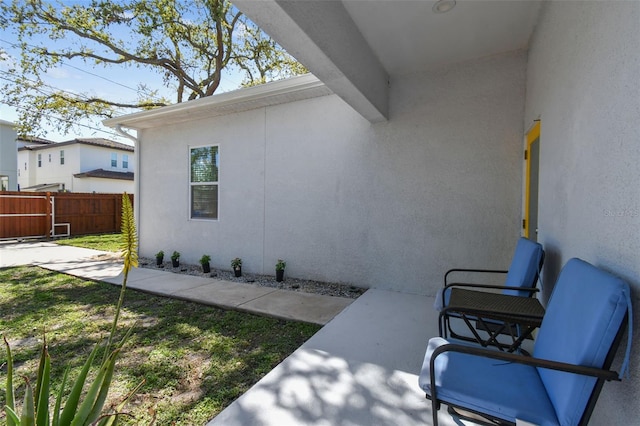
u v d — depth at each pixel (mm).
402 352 2682
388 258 4496
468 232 3992
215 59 11188
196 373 2443
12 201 10039
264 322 3477
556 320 1526
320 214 5004
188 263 6441
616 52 1363
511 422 1308
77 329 3285
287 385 2209
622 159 1298
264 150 5496
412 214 4312
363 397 2078
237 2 1955
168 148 6609
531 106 3332
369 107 3801
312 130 5031
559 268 2209
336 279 4902
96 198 12133
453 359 1683
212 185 6148
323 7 2539
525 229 3584
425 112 4180
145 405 2055
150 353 2766
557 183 2287
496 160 3820
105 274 5609
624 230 1274
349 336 2998
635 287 1179
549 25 2592
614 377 1111
